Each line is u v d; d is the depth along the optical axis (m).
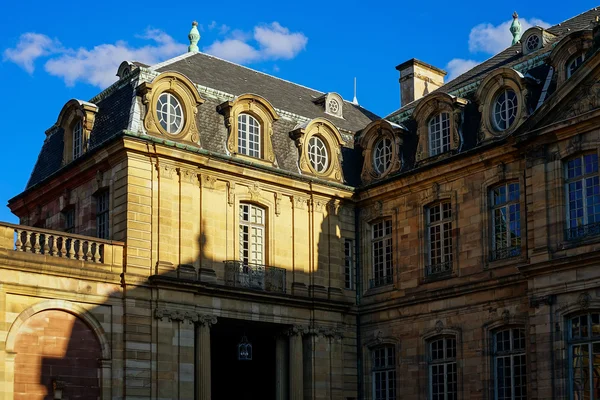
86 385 32.75
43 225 40.28
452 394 37.19
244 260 38.25
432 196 38.91
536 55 37.88
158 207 35.41
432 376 38.19
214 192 37.41
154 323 34.50
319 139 42.09
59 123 39.44
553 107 33.22
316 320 39.56
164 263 35.06
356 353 41.03
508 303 35.31
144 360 33.97
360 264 41.91
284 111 41.66
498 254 36.22
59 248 33.00
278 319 38.28
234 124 38.44
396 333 39.62
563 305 31.98
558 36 39.59
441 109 39.19
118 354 33.56
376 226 41.94
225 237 37.41
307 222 40.56
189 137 36.84
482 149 36.53
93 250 33.69
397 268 40.16
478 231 36.94
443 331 37.59
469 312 36.72
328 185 40.97
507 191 36.34
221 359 41.69
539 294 32.75
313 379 39.00
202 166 36.94
